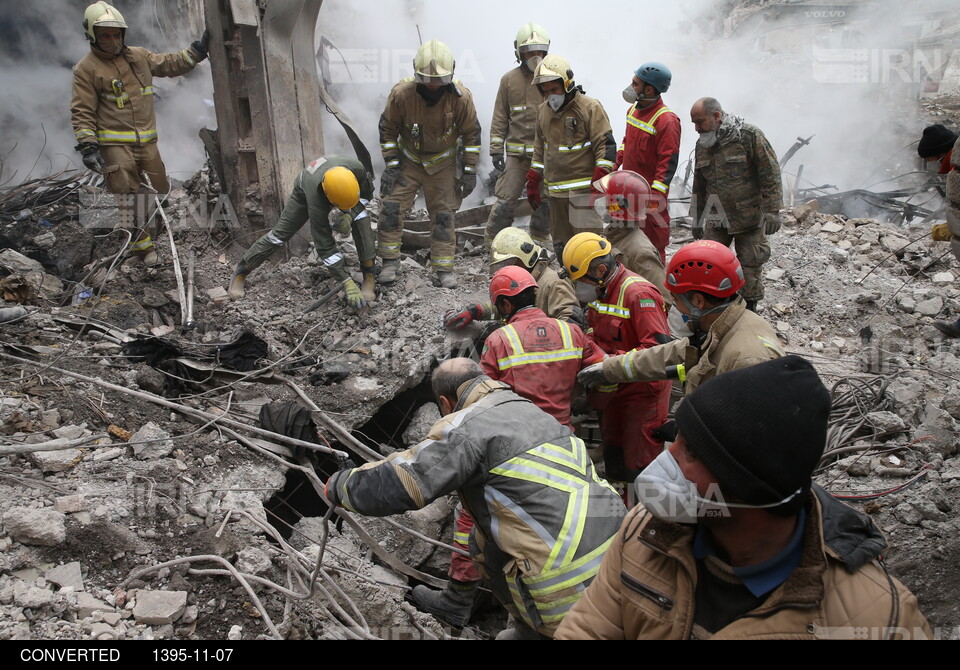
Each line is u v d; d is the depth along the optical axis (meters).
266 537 3.61
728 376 1.33
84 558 3.14
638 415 3.98
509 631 3.01
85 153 5.56
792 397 1.27
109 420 4.01
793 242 6.74
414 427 4.83
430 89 5.48
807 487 1.30
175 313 5.61
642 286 3.89
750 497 1.28
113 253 6.14
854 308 5.87
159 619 2.92
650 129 5.21
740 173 4.94
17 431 3.77
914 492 3.88
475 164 5.96
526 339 3.74
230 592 3.14
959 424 4.40
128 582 3.07
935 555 3.49
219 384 4.69
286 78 6.22
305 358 4.99
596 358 3.88
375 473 2.66
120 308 5.46
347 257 6.09
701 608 1.42
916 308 5.84
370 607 3.42
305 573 3.33
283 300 5.75
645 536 1.46
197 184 7.02
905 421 4.45
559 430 2.81
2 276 5.49
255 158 6.33
